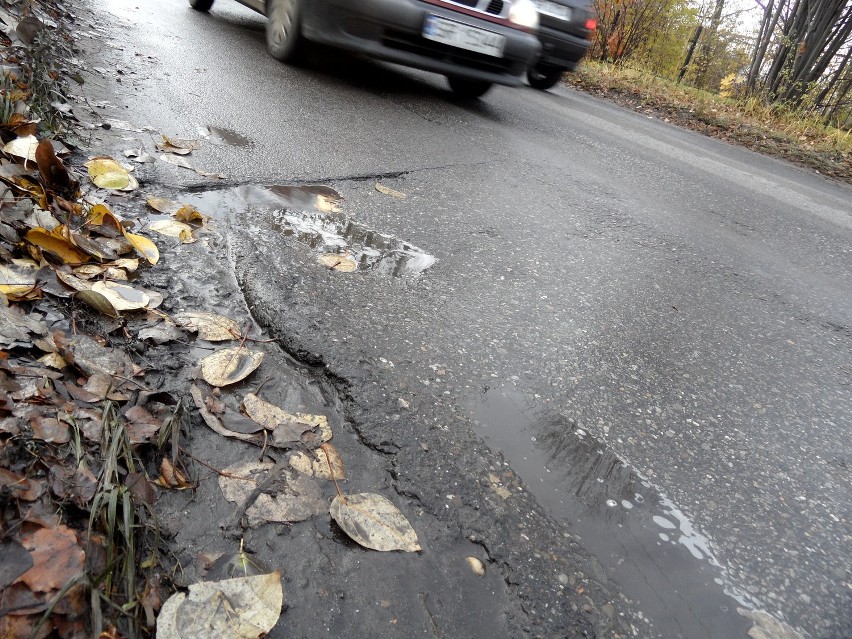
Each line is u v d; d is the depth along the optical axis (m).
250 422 1.57
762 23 11.94
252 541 1.28
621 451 1.84
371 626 1.19
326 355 1.88
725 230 4.07
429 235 2.91
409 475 1.55
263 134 3.66
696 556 1.54
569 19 7.75
